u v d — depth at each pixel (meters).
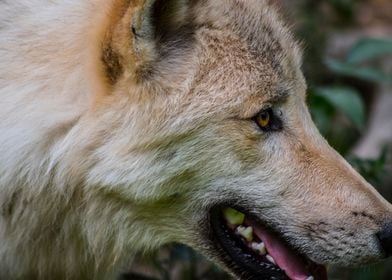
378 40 13.31
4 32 8.84
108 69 8.47
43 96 8.64
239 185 8.83
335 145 13.07
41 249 9.09
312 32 16.05
